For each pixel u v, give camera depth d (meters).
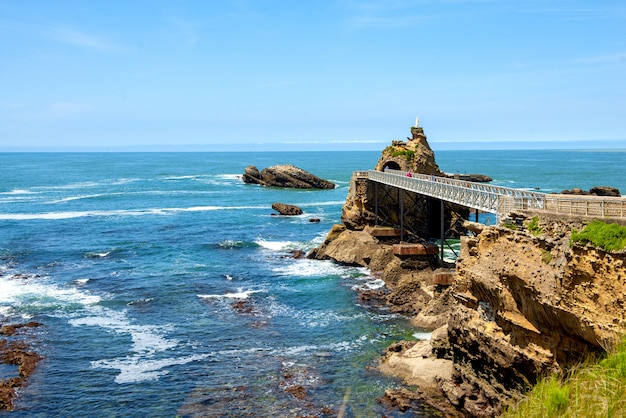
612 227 19.73
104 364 32.19
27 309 41.94
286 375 30.66
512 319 24.25
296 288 48.34
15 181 164.00
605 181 146.75
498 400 25.36
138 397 28.31
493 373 25.89
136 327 38.22
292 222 85.44
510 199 27.77
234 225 82.19
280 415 26.41
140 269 54.69
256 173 156.38
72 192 130.62
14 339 35.84
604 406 12.48
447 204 66.88
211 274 52.97
